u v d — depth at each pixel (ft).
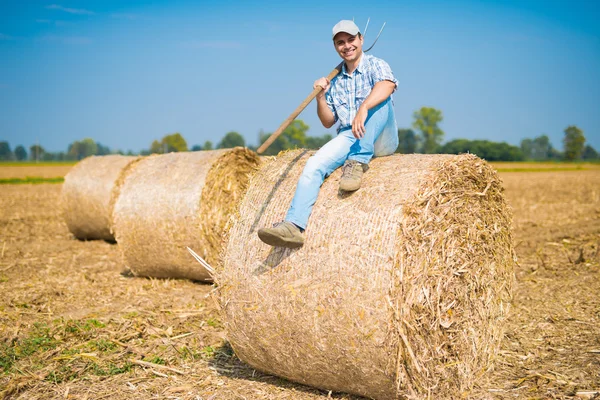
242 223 15.71
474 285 16.12
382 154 16.34
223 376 16.25
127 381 15.79
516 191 83.71
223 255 15.66
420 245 13.82
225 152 27.61
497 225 17.46
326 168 14.76
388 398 13.94
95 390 15.25
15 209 59.93
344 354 13.64
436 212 14.37
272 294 14.48
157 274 28.35
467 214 15.72
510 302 18.58
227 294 15.31
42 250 36.35
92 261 32.99
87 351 17.94
